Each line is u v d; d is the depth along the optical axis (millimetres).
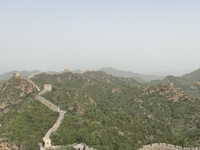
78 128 112500
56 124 111250
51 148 94812
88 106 140375
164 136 145125
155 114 197000
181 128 177875
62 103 134125
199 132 163375
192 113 193500
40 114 120250
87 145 104562
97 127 120000
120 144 117062
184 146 129875
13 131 108812
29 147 101875
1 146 103188
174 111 199625
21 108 126000
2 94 166250
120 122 138000
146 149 124000
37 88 173875
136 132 137125
